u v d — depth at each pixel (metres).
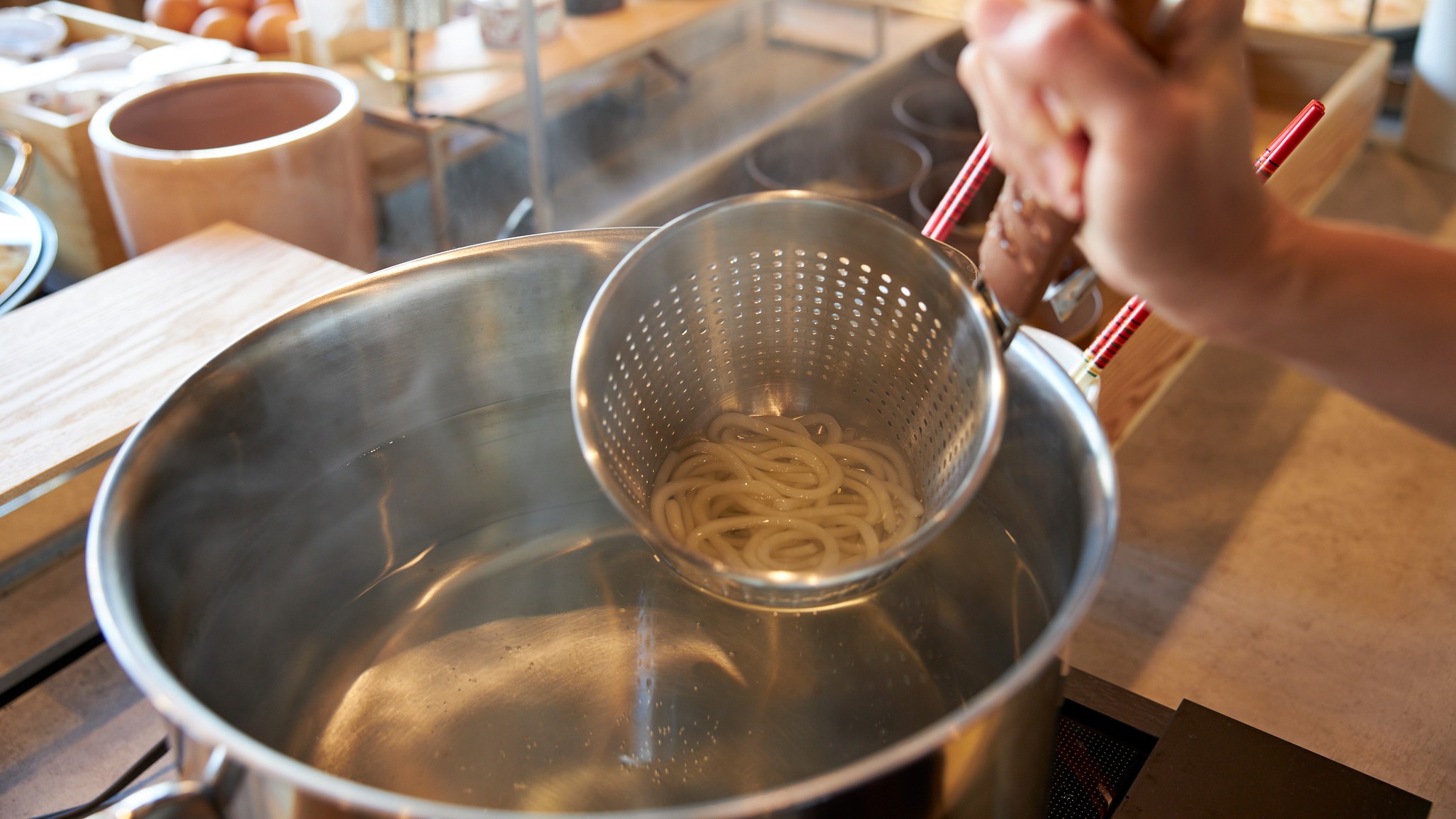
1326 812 0.62
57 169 1.31
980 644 0.68
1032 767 0.51
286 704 0.67
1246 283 0.40
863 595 0.68
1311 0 2.05
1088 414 0.58
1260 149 1.69
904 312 0.66
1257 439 1.35
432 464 0.83
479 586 0.77
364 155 1.28
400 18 1.29
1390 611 1.07
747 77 1.79
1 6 1.79
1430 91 2.03
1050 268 0.49
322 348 0.71
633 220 1.41
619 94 1.67
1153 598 1.09
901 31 1.91
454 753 0.65
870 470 0.75
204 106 1.29
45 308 0.95
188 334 0.93
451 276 0.75
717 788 0.63
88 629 0.92
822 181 1.56
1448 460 1.29
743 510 0.77
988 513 0.74
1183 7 0.36
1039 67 0.34
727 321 0.73
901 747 0.40
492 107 1.42
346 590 0.75
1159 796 0.63
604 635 0.73
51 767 0.85
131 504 0.56
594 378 0.61
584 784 0.64
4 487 0.76
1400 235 0.44
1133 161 0.34
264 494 0.72
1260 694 0.97
